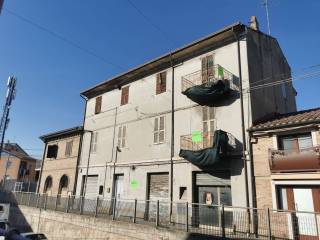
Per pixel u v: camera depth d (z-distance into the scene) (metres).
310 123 11.95
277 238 11.50
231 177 14.15
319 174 11.37
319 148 11.49
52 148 28.56
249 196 13.26
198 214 13.04
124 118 21.75
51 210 20.23
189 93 16.05
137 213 15.19
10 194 26.70
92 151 23.80
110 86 24.08
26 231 22.06
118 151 21.25
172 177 16.89
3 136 25.64
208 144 15.40
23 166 53.69
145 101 20.41
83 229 16.89
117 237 14.74
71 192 24.05
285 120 13.18
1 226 16.55
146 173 18.58
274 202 12.39
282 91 18.95
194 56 18.00
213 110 16.00
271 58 18.00
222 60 16.41
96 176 22.70
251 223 12.53
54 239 18.92
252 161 13.62
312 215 11.05
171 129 17.91
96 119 24.56
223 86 15.23
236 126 14.73
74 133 26.23
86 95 26.55
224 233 11.30
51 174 27.61
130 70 21.38
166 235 12.71
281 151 12.56
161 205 14.55
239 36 15.96
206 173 15.48
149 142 19.09
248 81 14.90
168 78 19.25
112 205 16.52
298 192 12.06
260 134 13.55
